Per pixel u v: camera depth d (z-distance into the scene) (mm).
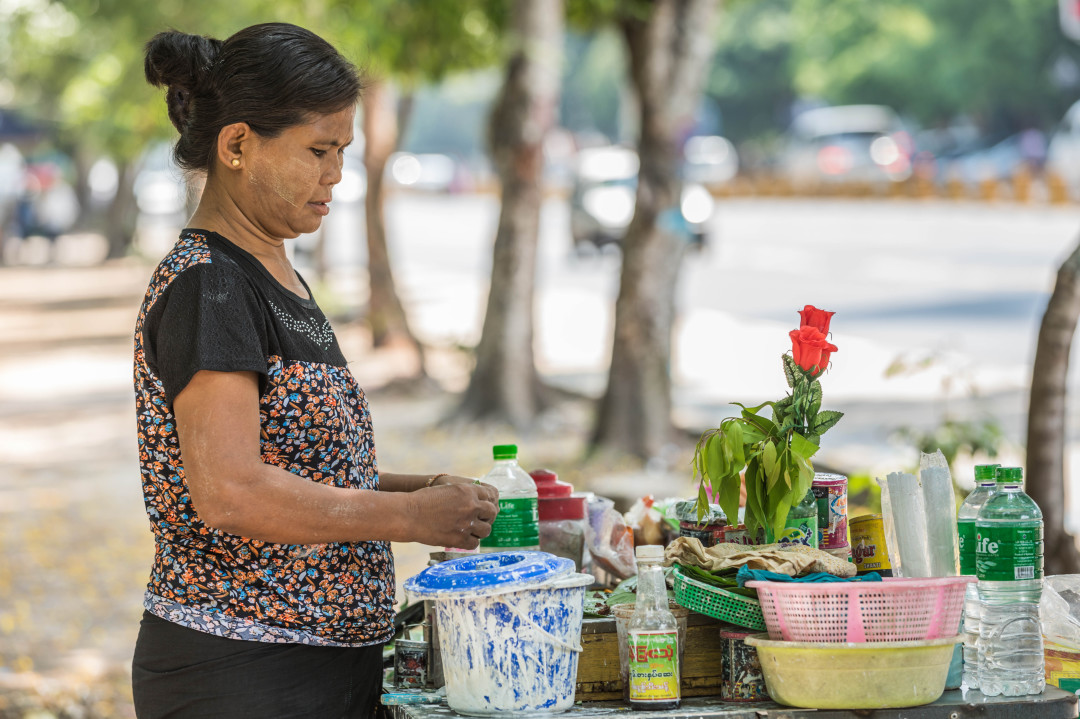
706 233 25703
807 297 21000
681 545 3037
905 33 52062
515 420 13336
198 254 2715
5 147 45250
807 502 3090
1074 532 6836
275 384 2738
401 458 12297
